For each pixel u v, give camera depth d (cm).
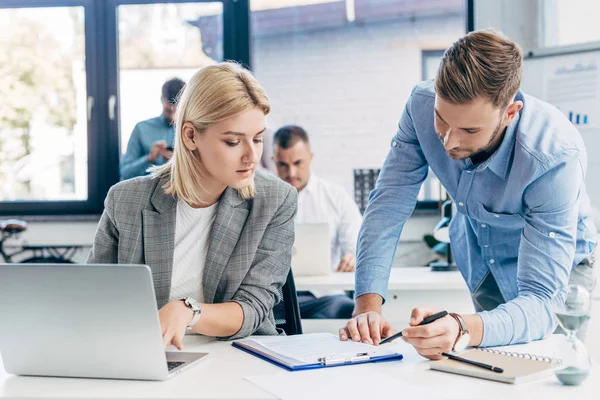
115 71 483
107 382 127
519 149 161
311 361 135
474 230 193
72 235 481
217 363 138
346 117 496
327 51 493
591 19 411
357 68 493
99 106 486
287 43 495
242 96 157
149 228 170
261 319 167
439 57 487
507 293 193
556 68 373
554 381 123
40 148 491
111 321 125
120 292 124
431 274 313
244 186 163
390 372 130
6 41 488
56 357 131
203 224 175
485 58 141
